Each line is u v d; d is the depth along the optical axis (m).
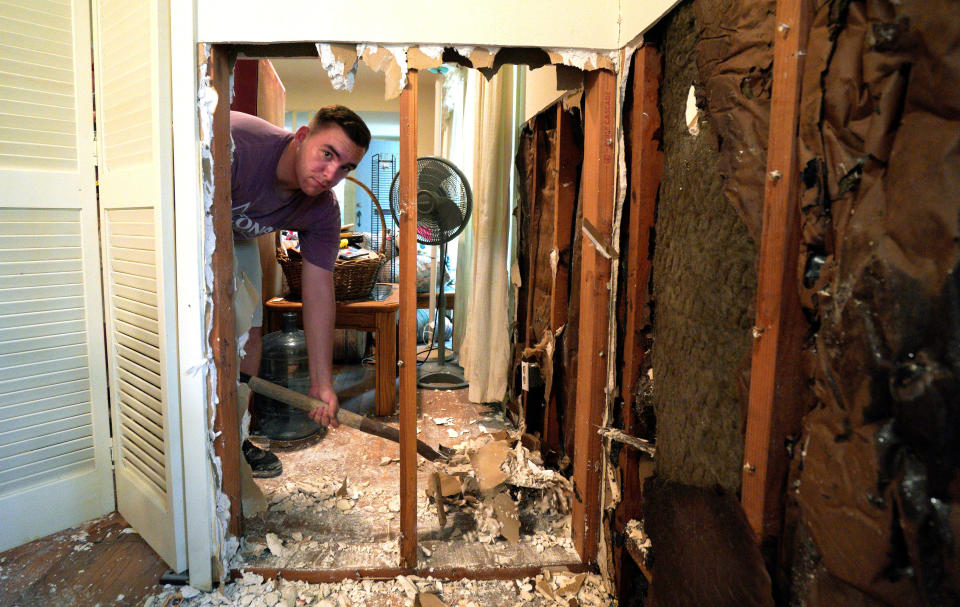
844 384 0.70
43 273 1.68
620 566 1.44
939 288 0.56
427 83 4.85
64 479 1.77
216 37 1.34
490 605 1.44
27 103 1.61
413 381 1.48
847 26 0.73
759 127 0.95
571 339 1.95
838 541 0.70
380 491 1.99
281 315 2.87
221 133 1.42
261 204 1.73
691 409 1.20
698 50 1.13
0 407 1.63
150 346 1.55
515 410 2.65
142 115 1.48
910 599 0.61
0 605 1.42
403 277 1.44
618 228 1.45
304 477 2.10
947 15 0.56
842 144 0.73
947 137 0.56
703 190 1.15
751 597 0.89
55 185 1.68
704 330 1.15
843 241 0.70
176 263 1.40
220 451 1.49
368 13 1.34
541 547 1.64
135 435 1.71
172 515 1.52
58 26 1.65
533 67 1.49
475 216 2.94
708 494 1.07
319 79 4.71
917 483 0.60
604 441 1.52
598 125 1.43
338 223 1.88
